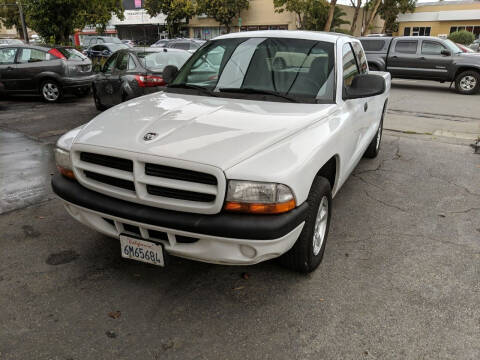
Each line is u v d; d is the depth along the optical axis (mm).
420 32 41656
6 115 9078
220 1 36094
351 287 2967
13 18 34188
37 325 2525
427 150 6633
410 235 3781
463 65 13250
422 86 15453
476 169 5715
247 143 2523
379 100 5309
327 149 2854
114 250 3412
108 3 16953
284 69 3607
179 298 2818
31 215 4031
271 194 2344
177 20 40031
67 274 3064
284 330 2533
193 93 3643
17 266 3148
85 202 2709
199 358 2305
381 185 5047
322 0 23297
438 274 3156
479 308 2768
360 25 39469
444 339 2479
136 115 3029
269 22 36531
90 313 2645
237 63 3764
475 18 38312
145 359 2287
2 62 10758
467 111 10156
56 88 10836
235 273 3121
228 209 2363
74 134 3025
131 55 8070
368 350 2389
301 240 2816
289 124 2824
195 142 2527
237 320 2613
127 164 2547
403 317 2666
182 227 2414
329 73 3533
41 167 5477
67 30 16141
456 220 4117
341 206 4402
